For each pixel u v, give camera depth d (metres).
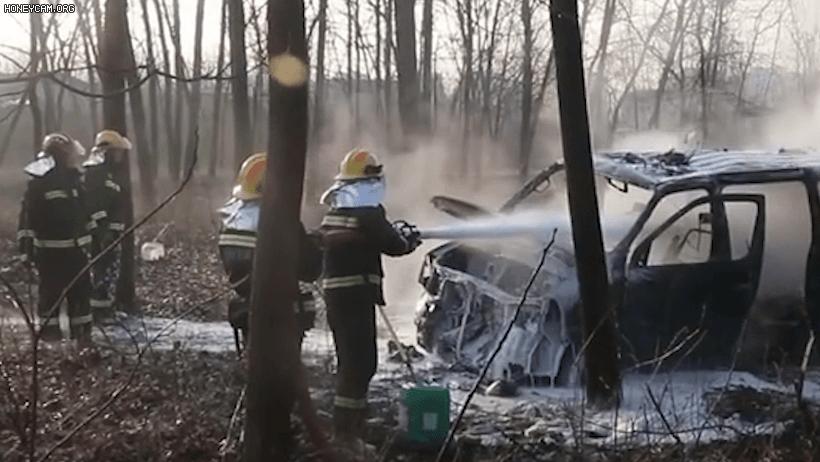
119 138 9.86
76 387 6.72
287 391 4.50
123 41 10.12
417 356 7.97
